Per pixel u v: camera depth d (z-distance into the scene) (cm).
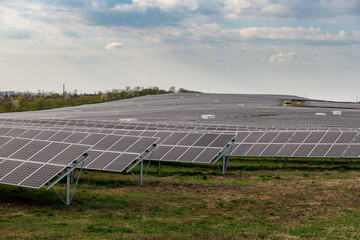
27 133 3669
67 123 7300
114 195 2884
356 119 10006
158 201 2698
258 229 2053
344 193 2855
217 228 2070
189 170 4112
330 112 12025
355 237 1908
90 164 3222
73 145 2781
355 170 3978
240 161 4678
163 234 1928
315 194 2855
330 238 1894
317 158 4728
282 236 1914
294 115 11106
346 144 4041
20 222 2144
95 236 1880
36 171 2547
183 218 2284
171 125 6475
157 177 3697
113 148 3391
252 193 2938
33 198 2750
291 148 4203
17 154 2830
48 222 2153
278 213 2394
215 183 3344
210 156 3603
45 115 12394
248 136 4600
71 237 1856
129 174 3847
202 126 6475
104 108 15425
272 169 4128
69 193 2864
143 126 6419
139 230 2009
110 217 2288
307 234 1952
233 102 17425
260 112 12075
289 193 2911
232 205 2595
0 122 7594
